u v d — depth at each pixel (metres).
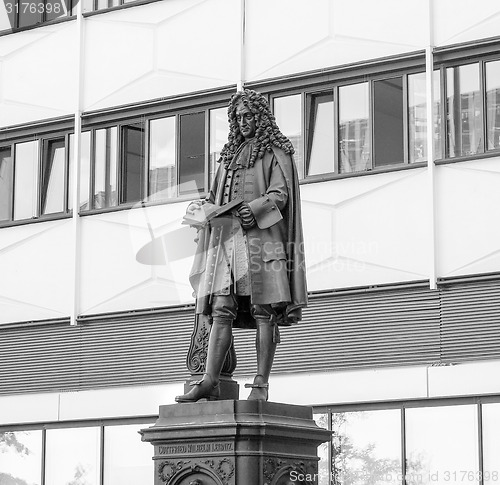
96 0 26.75
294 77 24.95
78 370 26.56
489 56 23.34
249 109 12.81
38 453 27.08
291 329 24.38
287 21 25.08
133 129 26.31
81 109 26.75
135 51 26.31
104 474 26.27
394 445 23.34
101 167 26.50
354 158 24.34
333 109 24.64
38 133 27.30
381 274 23.73
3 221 27.45
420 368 23.12
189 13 25.89
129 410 25.89
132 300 25.66
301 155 24.88
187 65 25.88
